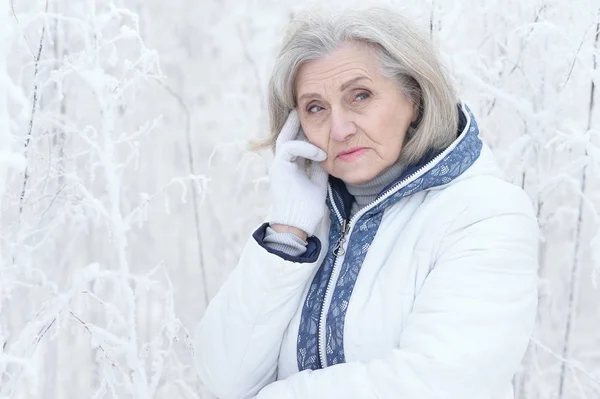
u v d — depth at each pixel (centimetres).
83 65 168
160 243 281
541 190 211
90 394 216
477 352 103
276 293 123
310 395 111
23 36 168
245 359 126
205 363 132
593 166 189
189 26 314
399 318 115
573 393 243
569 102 206
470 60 229
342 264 125
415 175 117
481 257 109
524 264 111
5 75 136
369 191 128
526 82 220
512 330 106
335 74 116
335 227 131
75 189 183
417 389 103
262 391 117
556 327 257
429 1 200
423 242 116
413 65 115
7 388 161
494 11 224
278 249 126
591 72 187
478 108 226
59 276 212
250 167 276
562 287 258
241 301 125
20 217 167
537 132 210
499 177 123
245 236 276
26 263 169
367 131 117
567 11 212
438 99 118
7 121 136
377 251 121
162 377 221
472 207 114
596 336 260
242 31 282
